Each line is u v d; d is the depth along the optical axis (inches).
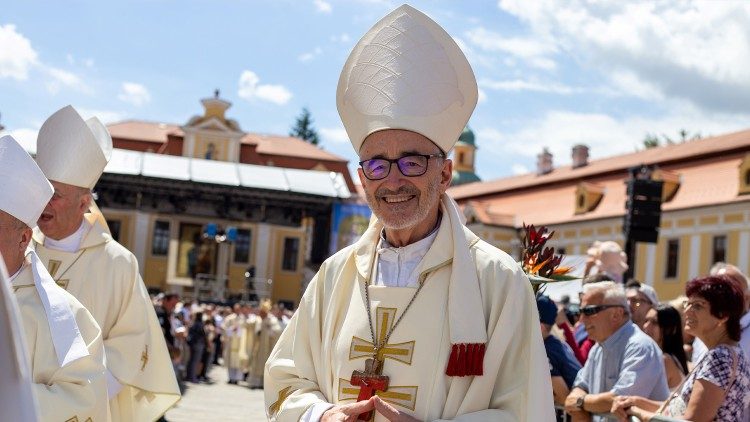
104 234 196.1
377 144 124.2
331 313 130.7
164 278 1845.5
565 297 388.8
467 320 121.2
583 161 1989.4
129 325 192.4
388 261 129.7
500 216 1948.8
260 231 1893.5
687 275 1486.2
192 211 1840.6
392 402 121.4
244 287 1857.8
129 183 1784.0
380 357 123.5
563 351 219.1
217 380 865.5
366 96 125.2
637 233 495.5
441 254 125.8
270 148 2137.1
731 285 173.8
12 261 135.3
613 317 205.8
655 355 202.1
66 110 187.6
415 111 123.0
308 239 1962.4
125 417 191.8
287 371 134.2
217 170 1808.6
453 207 130.7
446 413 120.0
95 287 191.3
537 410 117.8
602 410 197.3
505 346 121.7
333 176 1841.8
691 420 166.2
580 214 1770.4
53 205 188.1
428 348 122.2
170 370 198.2
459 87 125.4
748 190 1393.9
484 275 125.1
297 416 124.4
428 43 124.8
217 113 2046.0
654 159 1662.2
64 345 137.5
